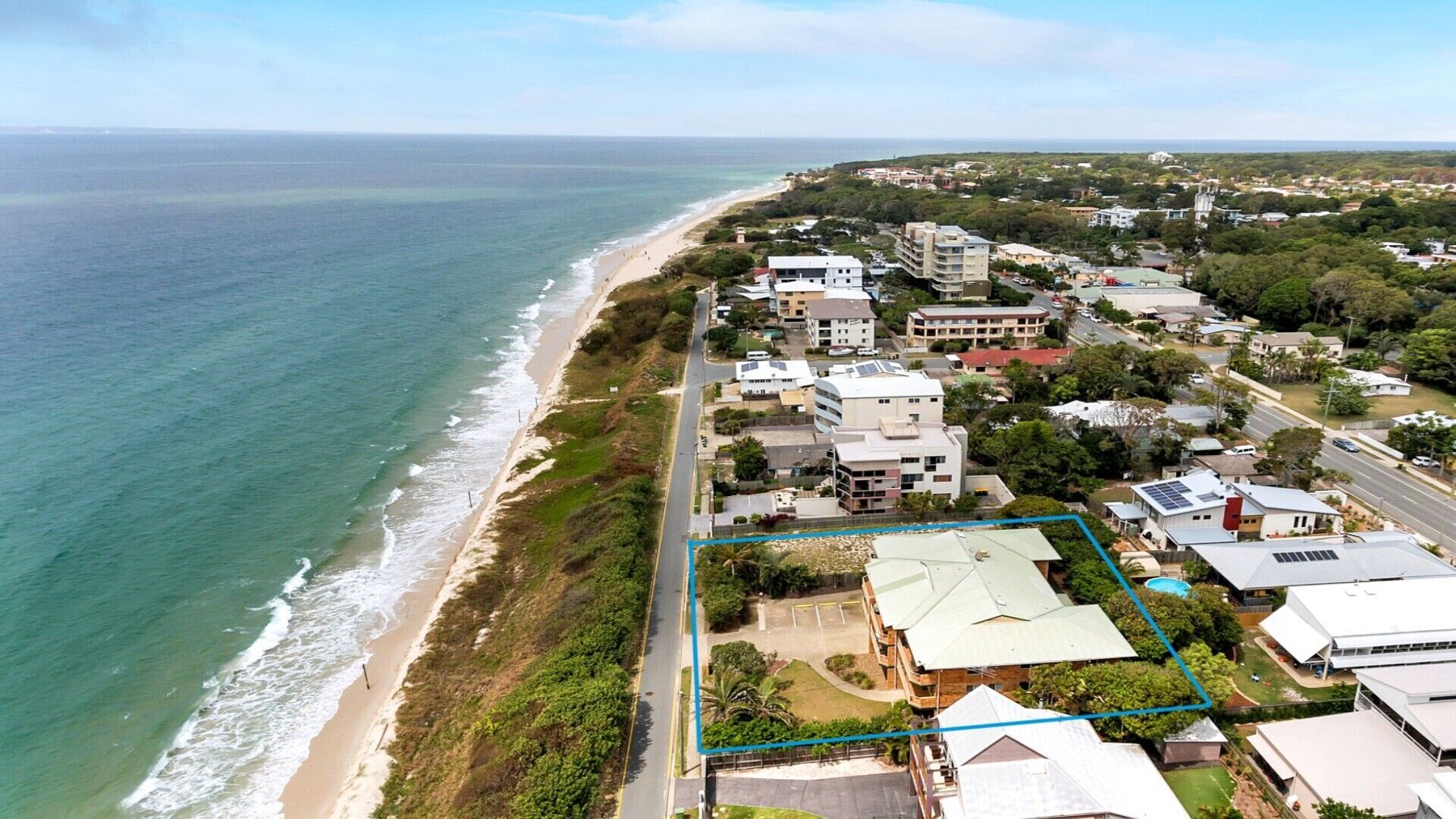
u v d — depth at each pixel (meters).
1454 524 73.81
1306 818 41.69
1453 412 101.88
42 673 59.88
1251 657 55.69
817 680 54.94
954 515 75.69
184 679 60.03
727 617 61.22
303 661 62.31
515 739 48.19
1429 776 41.84
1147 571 65.94
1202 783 44.53
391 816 47.22
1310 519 70.81
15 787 50.38
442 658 61.91
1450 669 47.28
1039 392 105.69
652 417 105.38
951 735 41.97
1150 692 45.16
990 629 50.25
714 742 47.47
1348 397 100.31
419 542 79.62
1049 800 37.62
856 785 45.19
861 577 66.81
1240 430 96.62
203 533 78.94
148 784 50.75
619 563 66.44
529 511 84.12
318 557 76.31
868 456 76.31
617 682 52.09
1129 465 86.12
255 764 52.31
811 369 122.75
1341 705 49.56
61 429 99.06
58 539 76.00
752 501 80.88
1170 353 107.69
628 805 44.94
